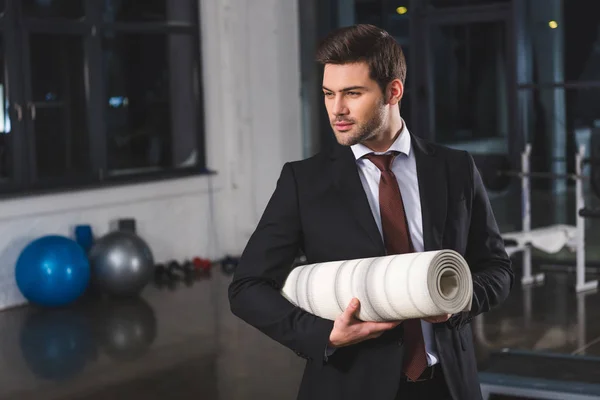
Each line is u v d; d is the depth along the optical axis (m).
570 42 6.59
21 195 6.18
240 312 1.63
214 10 7.50
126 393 4.19
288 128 7.61
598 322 5.29
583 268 6.11
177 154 7.44
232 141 7.66
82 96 6.69
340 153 1.68
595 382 2.55
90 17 6.68
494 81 6.92
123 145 7.05
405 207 1.68
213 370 4.53
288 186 1.67
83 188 6.57
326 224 1.63
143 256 6.27
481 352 4.70
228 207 7.72
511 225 6.90
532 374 2.67
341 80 1.54
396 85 1.59
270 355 4.77
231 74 7.58
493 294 1.66
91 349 4.99
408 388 1.65
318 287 1.56
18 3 6.22
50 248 5.96
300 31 7.55
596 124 6.57
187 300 6.18
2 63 6.19
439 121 7.18
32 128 6.37
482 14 6.89
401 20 7.20
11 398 4.16
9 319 5.80
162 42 7.24
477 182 1.74
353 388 1.61
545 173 6.71
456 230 1.67
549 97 6.73
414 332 1.63
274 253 1.64
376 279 1.47
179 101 7.41
